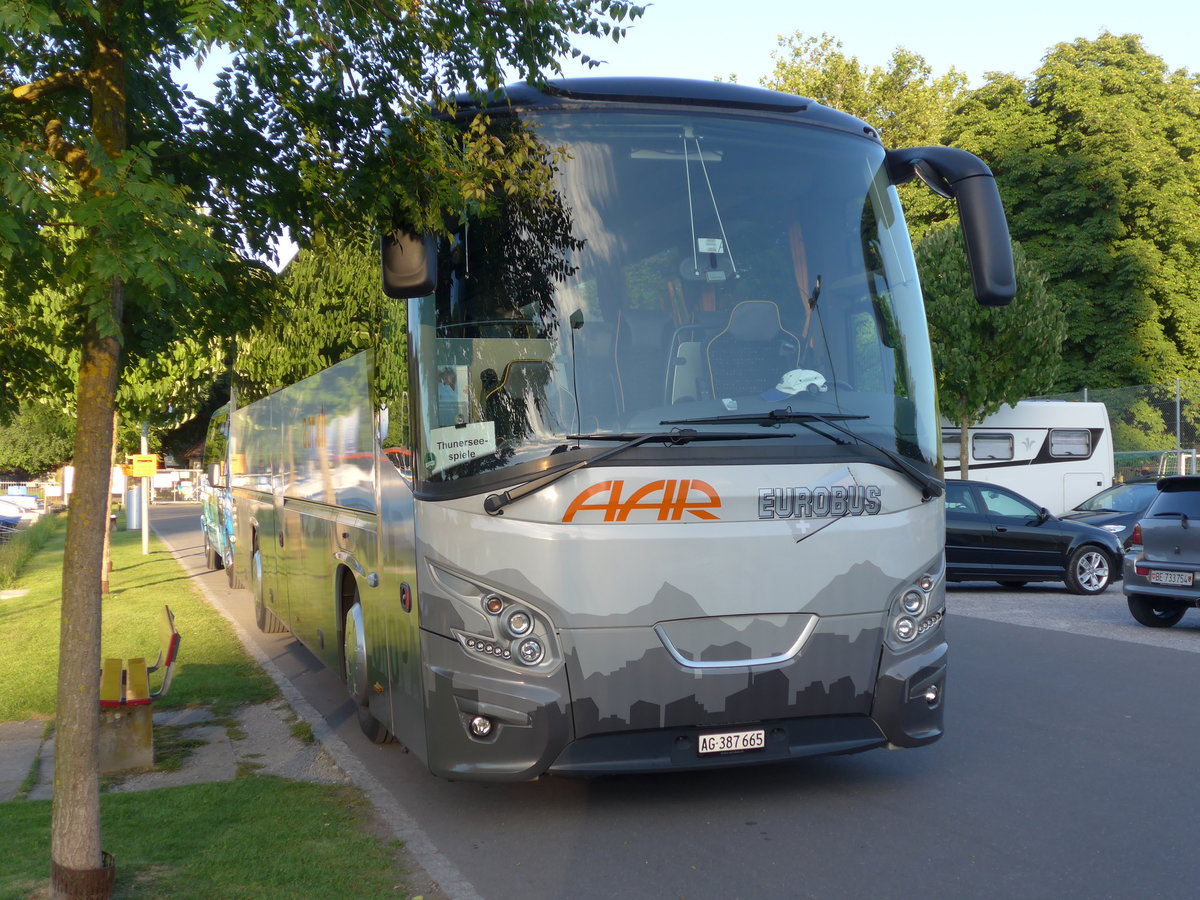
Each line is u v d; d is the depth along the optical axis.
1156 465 28.19
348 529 7.67
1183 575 12.65
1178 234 38.41
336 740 7.98
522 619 5.47
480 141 5.61
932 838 5.59
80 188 4.20
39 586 19.78
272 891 4.85
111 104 4.81
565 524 5.48
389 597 6.48
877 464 5.91
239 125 5.34
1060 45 40.94
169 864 5.19
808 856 5.37
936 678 6.04
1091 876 5.04
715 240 5.97
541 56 5.32
